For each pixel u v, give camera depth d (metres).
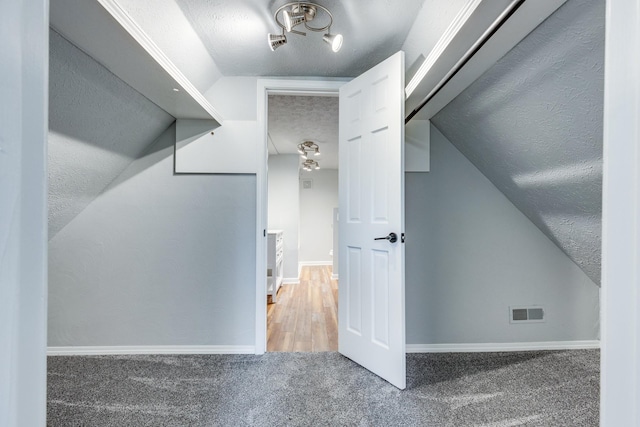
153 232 2.12
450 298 2.20
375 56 1.87
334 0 1.38
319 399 1.59
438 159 2.20
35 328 0.38
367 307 1.89
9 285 0.35
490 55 1.24
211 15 1.46
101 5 0.95
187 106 1.81
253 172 2.13
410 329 2.19
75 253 2.09
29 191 0.37
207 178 2.13
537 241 2.21
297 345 2.30
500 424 1.40
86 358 2.04
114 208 2.10
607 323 0.39
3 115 0.35
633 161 0.36
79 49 1.19
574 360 2.02
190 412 1.49
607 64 0.39
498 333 2.21
